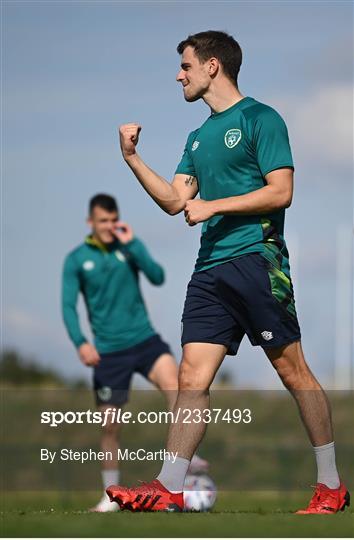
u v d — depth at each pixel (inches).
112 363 1363.2
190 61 826.2
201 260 808.9
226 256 794.2
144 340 1370.6
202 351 791.7
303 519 667.4
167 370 1362.0
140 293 1390.3
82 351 1368.1
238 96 823.1
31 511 792.3
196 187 858.1
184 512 759.1
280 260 792.9
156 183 840.3
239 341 813.9
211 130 814.5
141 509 770.8
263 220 792.3
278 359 800.9
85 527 609.0
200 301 799.7
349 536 588.1
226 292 792.3
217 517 676.1
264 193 774.5
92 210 1397.6
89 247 1376.7
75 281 1386.6
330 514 737.0
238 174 799.1
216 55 820.6
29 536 574.2
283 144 789.2
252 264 788.0
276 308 786.8
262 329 790.5
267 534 590.9
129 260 1376.7
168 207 847.1
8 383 2053.4
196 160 821.2
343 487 807.7
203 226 821.2
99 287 1369.3
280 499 1594.5
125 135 835.4
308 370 808.3
